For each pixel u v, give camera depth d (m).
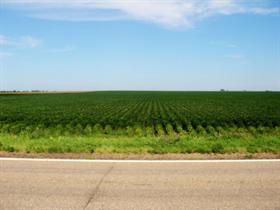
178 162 8.73
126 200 5.59
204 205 5.38
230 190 6.21
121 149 10.53
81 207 5.24
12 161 8.78
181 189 6.26
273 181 6.86
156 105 52.59
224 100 73.00
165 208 5.23
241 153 10.05
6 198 5.66
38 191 6.07
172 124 24.69
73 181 6.77
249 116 29.94
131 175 7.29
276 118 27.81
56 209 5.15
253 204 5.43
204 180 6.90
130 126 23.64
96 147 10.95
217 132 20.25
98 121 26.28
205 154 9.90
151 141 12.38
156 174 7.38
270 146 11.07
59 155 9.70
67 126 23.08
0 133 18.86
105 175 7.27
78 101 68.88
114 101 69.38
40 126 22.67
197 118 28.53
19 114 32.75
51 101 68.44
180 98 87.44
